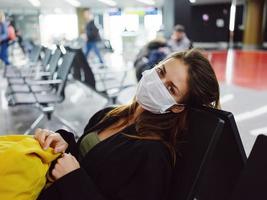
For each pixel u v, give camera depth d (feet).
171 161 3.29
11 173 2.82
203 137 3.12
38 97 10.39
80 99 15.49
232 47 59.57
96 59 29.73
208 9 63.36
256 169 2.54
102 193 3.29
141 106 3.73
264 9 56.59
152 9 59.47
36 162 3.00
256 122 11.49
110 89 14.06
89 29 26.48
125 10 60.80
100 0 46.19
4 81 20.22
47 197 3.03
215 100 3.50
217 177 3.60
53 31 56.29
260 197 2.45
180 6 28.35
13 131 10.71
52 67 13.38
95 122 4.43
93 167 3.46
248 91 17.22
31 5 49.49
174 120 3.47
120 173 3.25
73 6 53.47
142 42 47.78
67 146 3.63
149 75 3.60
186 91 3.45
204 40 65.05
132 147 3.31
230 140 3.12
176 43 18.92
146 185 3.06
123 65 28.43
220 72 25.25
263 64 31.27
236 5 64.59
